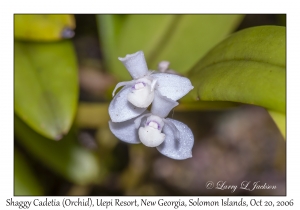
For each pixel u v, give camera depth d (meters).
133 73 0.11
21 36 0.13
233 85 0.10
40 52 0.14
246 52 0.11
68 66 0.14
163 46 0.14
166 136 0.11
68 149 0.15
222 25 0.14
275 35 0.11
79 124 0.15
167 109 0.11
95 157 0.15
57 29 0.13
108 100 0.15
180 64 0.14
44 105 0.13
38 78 0.13
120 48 0.14
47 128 0.13
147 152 0.15
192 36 0.14
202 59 0.12
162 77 0.11
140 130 0.11
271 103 0.10
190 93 0.12
